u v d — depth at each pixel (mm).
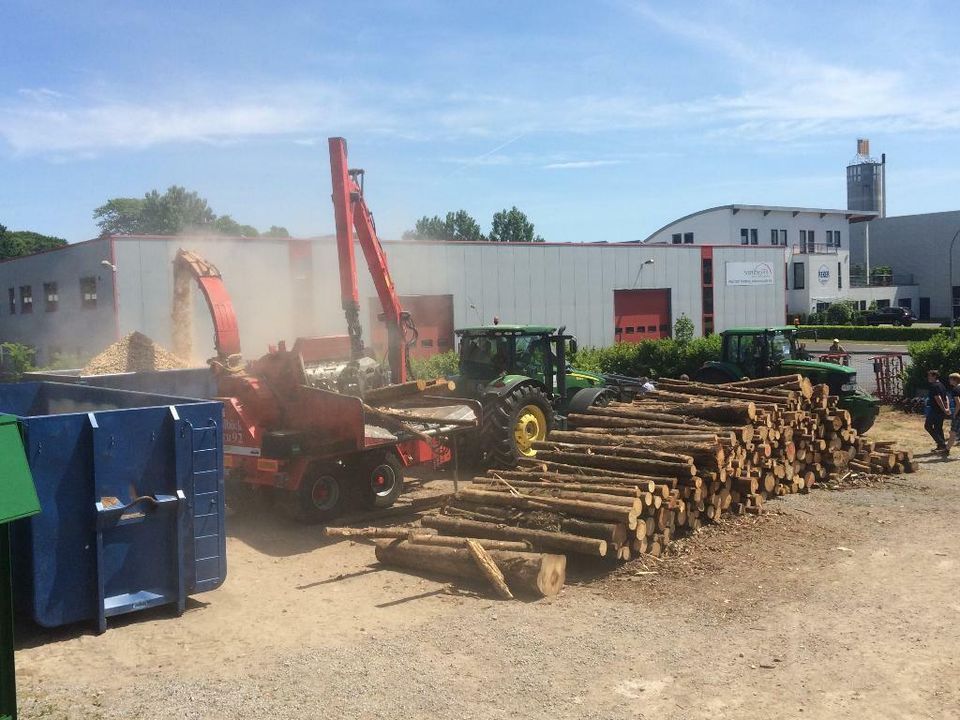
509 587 6684
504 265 24766
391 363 11570
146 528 5859
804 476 10164
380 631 5711
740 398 10531
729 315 31469
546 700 4605
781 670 5000
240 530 8797
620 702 4582
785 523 8523
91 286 19391
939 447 12547
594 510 7258
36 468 5340
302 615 6066
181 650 5324
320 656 5215
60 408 8461
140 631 5660
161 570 5949
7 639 3189
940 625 5699
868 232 64188
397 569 7359
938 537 7992
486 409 11078
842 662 5105
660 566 7199
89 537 5578
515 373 11852
